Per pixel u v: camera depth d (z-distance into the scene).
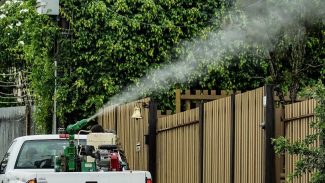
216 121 30.19
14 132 51.72
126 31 42.16
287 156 25.31
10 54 53.31
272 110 25.28
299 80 38.75
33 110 47.69
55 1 42.41
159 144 35.44
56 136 29.08
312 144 23.30
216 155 30.14
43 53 42.94
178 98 38.44
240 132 28.06
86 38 42.38
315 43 39.59
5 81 57.31
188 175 32.69
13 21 52.59
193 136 32.38
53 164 28.55
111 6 42.50
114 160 25.66
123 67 42.25
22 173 25.81
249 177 27.12
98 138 27.61
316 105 22.25
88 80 42.56
